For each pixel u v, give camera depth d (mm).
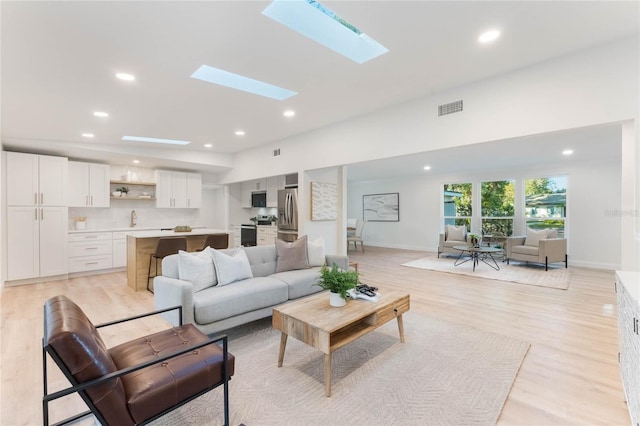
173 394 1462
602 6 1970
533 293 4344
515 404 1866
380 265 6590
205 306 2531
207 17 2020
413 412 1792
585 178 6355
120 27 2100
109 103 3506
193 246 5250
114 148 5473
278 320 2326
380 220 10008
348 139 4430
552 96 2711
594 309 3633
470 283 4945
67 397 1949
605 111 2469
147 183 6613
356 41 2645
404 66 2791
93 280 5211
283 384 2082
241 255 3334
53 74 2764
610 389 2012
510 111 2938
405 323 3184
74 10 1903
